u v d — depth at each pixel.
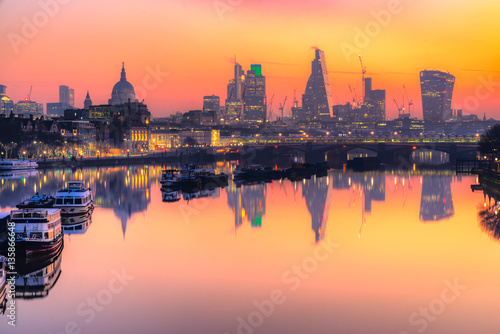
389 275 84.25
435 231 118.00
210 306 70.88
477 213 144.12
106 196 186.38
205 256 95.25
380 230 119.31
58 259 92.38
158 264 89.69
